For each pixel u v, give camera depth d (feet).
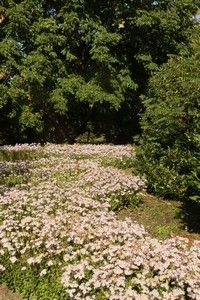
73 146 75.25
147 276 26.76
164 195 47.70
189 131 43.50
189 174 40.68
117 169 56.80
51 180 50.62
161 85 51.49
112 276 26.25
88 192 43.52
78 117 102.22
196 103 43.09
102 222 33.55
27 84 90.12
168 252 27.78
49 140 98.73
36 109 94.58
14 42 87.15
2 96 85.81
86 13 91.20
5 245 30.50
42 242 31.01
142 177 49.93
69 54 92.07
